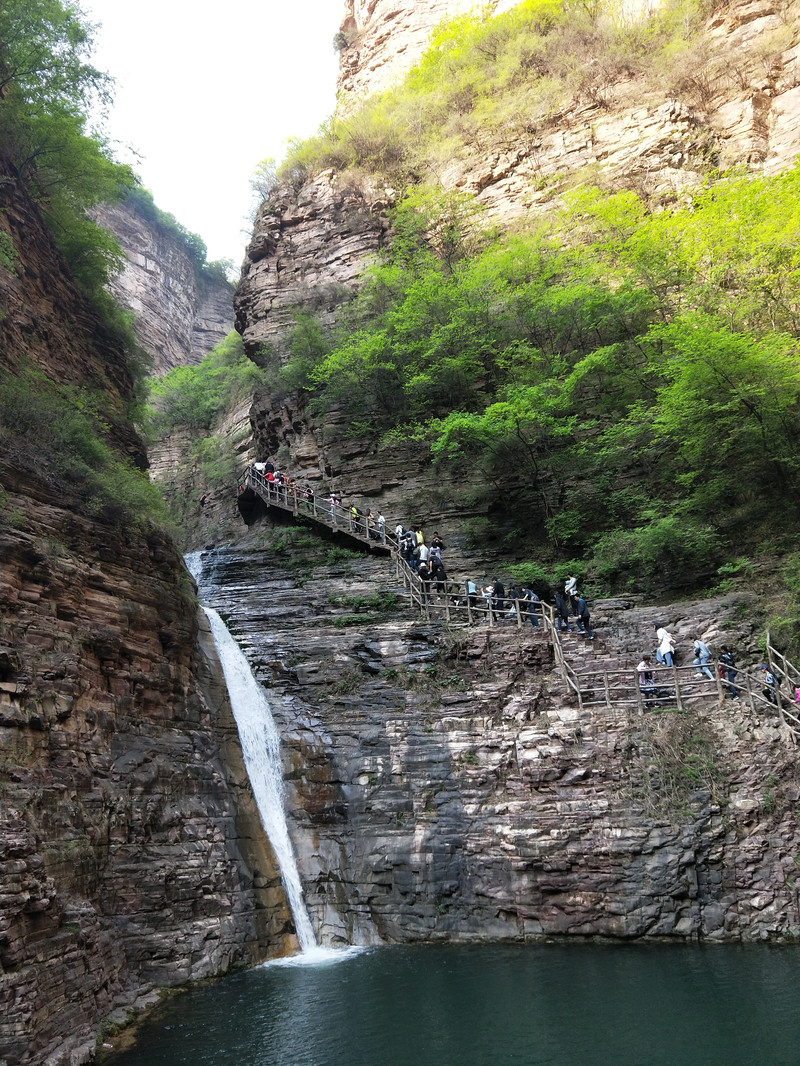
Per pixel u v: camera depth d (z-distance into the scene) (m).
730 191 31.23
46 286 22.53
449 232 40.72
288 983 14.82
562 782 18.92
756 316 29.03
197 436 58.84
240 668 22.55
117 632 16.36
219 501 50.72
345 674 22.77
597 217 35.62
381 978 15.04
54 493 16.03
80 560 15.97
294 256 44.88
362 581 27.48
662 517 26.75
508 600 24.78
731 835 17.31
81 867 13.05
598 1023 12.16
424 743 20.62
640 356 31.31
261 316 43.53
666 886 17.12
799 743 17.88
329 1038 12.00
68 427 17.45
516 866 18.33
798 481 25.20
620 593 26.31
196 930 15.27
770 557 23.91
